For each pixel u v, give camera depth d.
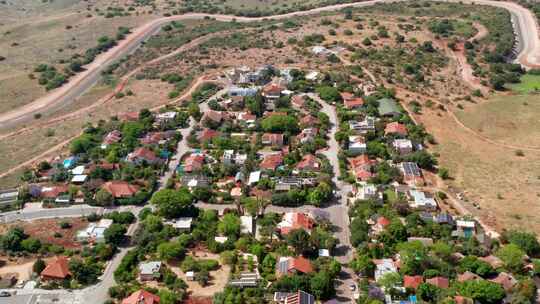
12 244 161.62
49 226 175.00
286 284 141.50
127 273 149.75
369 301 135.62
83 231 168.88
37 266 152.62
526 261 152.25
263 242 161.25
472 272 145.12
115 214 175.62
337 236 166.00
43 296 145.00
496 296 133.38
